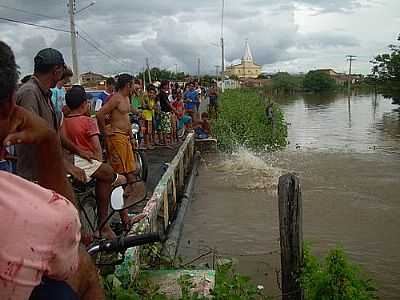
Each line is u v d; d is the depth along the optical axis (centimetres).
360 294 553
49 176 238
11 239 164
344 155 2122
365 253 945
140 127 1462
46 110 457
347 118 4394
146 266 553
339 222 1131
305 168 1798
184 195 1313
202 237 1035
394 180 1574
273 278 816
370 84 6894
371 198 1345
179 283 473
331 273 561
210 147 2036
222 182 1566
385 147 2380
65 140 492
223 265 603
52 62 454
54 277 180
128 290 432
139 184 662
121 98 744
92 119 600
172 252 841
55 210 175
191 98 2178
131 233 577
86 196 530
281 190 591
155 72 7231
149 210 703
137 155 810
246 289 532
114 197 404
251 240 1013
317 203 1298
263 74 12950
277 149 2316
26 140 221
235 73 12988
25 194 174
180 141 1744
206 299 441
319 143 2580
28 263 166
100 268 454
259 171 1733
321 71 12162
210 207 1274
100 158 596
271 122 2583
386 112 5150
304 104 7125
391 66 5853
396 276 845
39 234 169
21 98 439
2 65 194
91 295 231
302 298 596
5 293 166
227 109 2788
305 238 1024
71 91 586
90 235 460
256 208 1255
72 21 2434
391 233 1052
